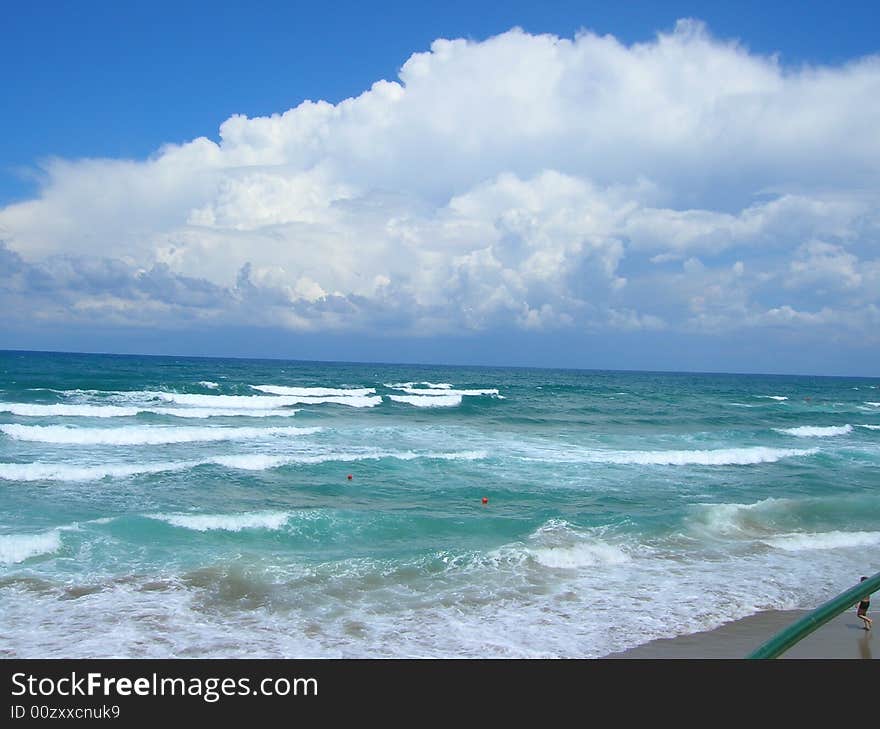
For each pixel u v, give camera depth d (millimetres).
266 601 8703
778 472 20234
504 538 11977
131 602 8477
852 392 89312
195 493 14703
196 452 19766
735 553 11609
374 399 37969
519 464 19438
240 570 9766
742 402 52812
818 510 14672
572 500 15391
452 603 8852
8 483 14695
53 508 12867
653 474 19000
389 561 10375
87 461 17500
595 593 9422
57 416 25672
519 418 33156
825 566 11031
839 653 7555
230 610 8375
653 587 9750
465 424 29719
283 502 14312
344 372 89812
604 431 28969
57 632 7535
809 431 30344
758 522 13648
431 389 52500
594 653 7438
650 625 8305
